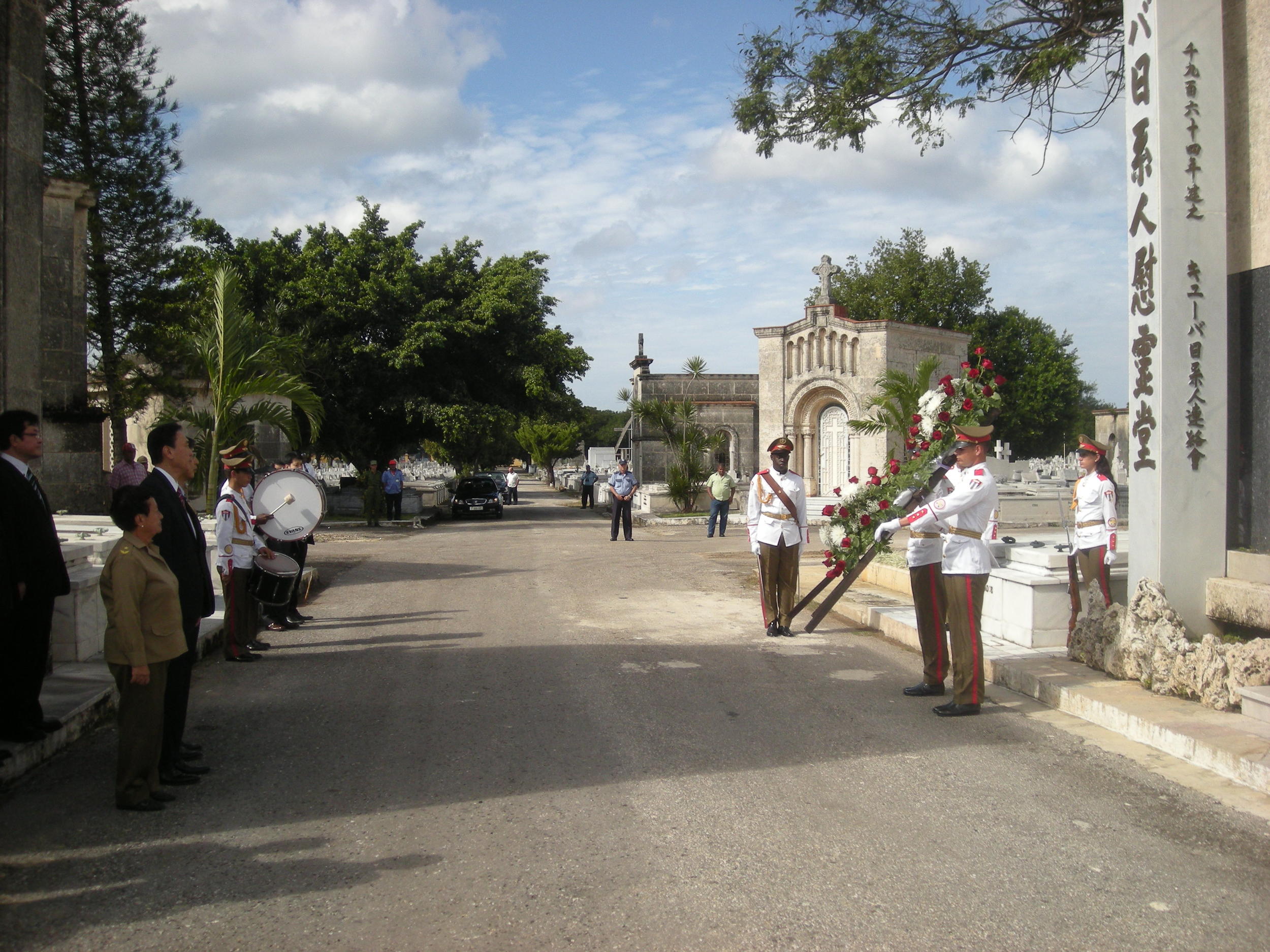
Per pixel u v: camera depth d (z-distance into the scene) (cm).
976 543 668
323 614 1102
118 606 480
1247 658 605
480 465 5897
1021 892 398
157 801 500
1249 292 689
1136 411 719
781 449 959
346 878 411
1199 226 692
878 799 505
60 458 1620
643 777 539
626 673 796
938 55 1189
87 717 629
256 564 855
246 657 848
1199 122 688
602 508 3947
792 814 484
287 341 1711
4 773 519
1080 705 658
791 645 916
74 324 1641
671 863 426
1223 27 698
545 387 3350
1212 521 697
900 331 2744
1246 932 366
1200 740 552
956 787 522
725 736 617
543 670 806
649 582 1379
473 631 986
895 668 820
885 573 1231
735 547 1962
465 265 3444
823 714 670
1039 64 1118
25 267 736
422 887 403
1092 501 821
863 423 2012
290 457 1128
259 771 553
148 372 2220
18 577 532
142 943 356
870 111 1226
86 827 468
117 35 2070
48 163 2067
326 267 3138
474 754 580
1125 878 412
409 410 3088
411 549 1909
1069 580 812
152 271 2158
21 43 729
